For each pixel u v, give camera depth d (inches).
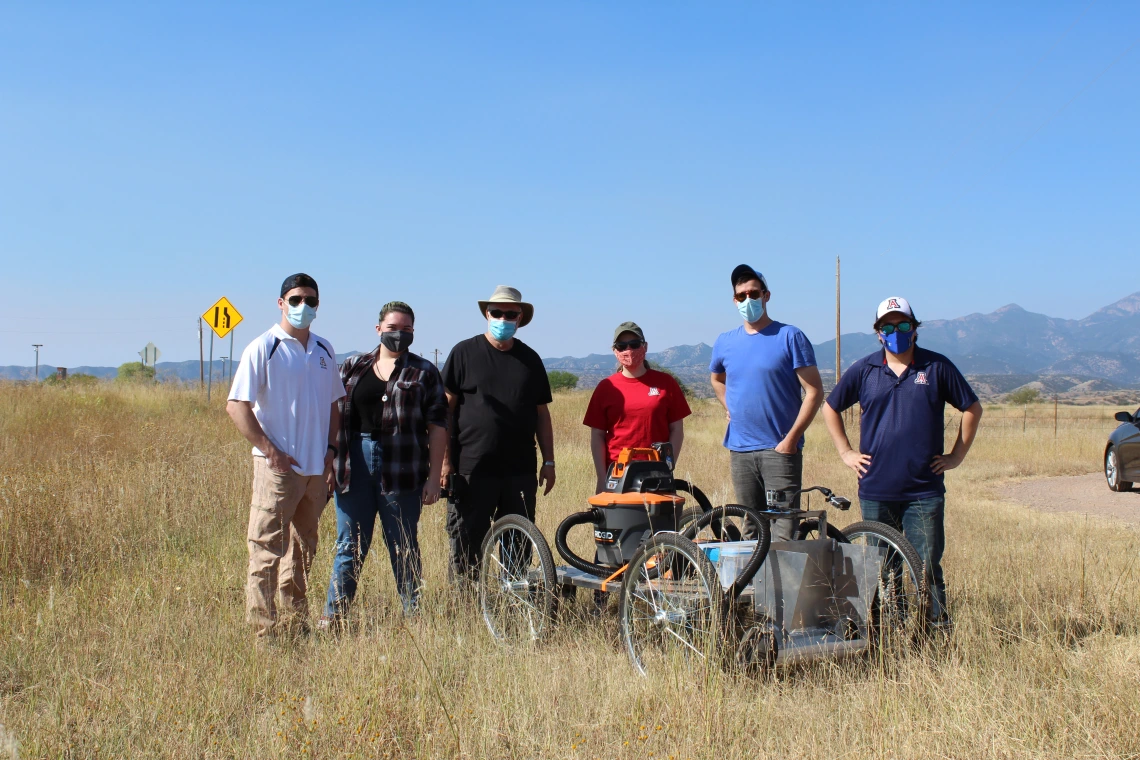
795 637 188.5
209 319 802.8
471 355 246.7
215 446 497.7
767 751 145.3
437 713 157.8
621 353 245.6
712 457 617.6
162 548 285.1
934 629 189.9
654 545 191.9
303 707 158.1
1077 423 1418.6
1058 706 154.8
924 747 142.1
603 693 172.2
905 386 213.2
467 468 243.8
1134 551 299.7
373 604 230.8
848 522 378.3
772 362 236.7
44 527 278.2
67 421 605.0
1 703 165.0
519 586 223.6
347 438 235.8
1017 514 437.4
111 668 184.7
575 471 505.7
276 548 208.2
